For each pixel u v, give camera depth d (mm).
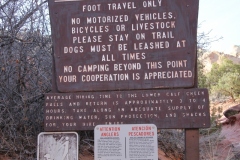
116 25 4488
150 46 4398
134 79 4383
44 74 5777
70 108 4430
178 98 4270
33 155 5312
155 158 4043
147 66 4379
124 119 4324
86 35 4527
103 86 4426
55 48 4551
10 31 5785
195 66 4332
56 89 4520
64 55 4531
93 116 4383
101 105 4391
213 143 8203
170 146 7516
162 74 4340
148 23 4434
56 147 4195
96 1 4551
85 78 4469
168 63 4348
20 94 5367
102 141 4137
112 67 4438
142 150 4074
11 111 5379
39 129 5582
